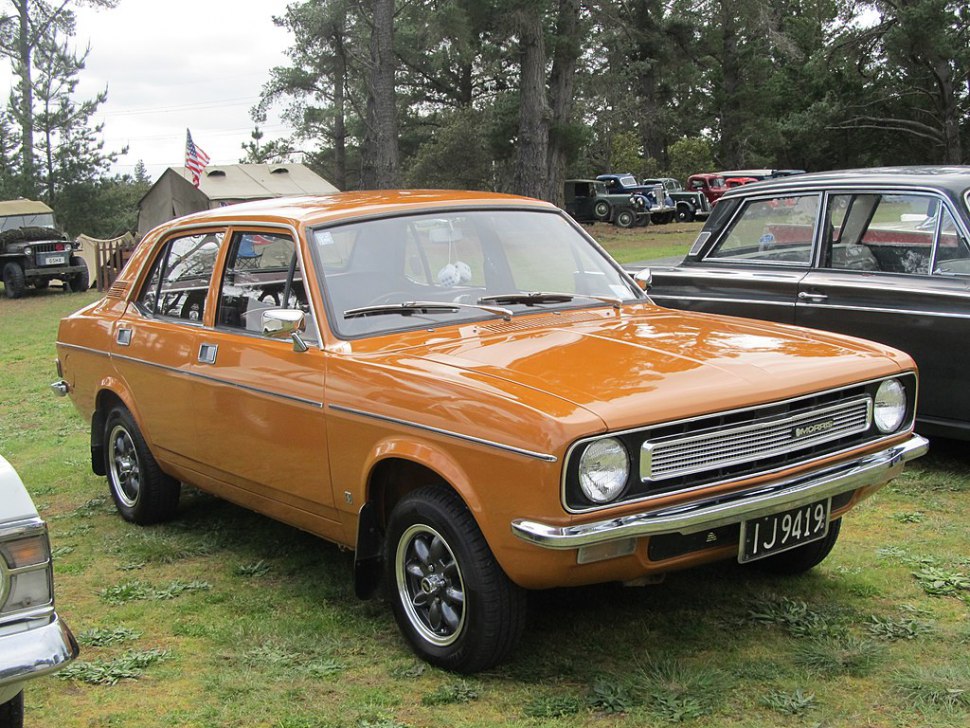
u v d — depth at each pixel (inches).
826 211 257.9
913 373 162.1
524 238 195.8
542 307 182.2
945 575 176.7
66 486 274.4
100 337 232.7
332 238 178.1
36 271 979.9
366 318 169.8
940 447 262.2
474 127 1674.5
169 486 226.8
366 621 169.3
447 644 147.0
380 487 159.5
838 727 127.6
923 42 1529.3
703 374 142.0
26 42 1657.2
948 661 143.9
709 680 139.4
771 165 2145.7
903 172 252.7
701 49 2090.3
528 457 128.5
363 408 155.0
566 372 143.6
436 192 204.2
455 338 165.5
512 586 140.6
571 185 1644.9
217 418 191.2
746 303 267.0
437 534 145.4
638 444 130.6
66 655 111.8
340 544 173.5
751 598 171.2
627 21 1807.3
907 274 240.4
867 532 203.2
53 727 136.3
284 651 157.9
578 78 1818.4
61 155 1594.5
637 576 138.3
